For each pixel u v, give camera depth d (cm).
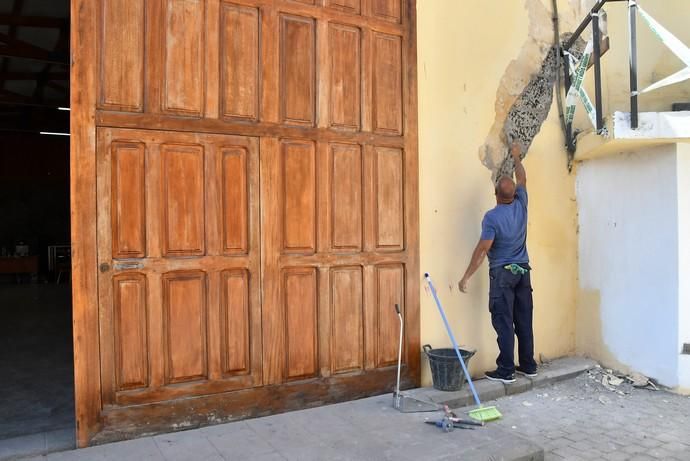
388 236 441
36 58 769
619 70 556
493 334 496
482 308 490
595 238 533
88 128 329
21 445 326
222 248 371
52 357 556
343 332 419
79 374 324
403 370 444
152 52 350
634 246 494
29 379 476
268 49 390
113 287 336
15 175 1350
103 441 331
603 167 524
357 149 428
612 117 455
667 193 465
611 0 455
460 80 484
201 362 363
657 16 546
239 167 378
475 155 491
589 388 473
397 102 448
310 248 406
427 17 465
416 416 387
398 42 450
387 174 442
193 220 362
